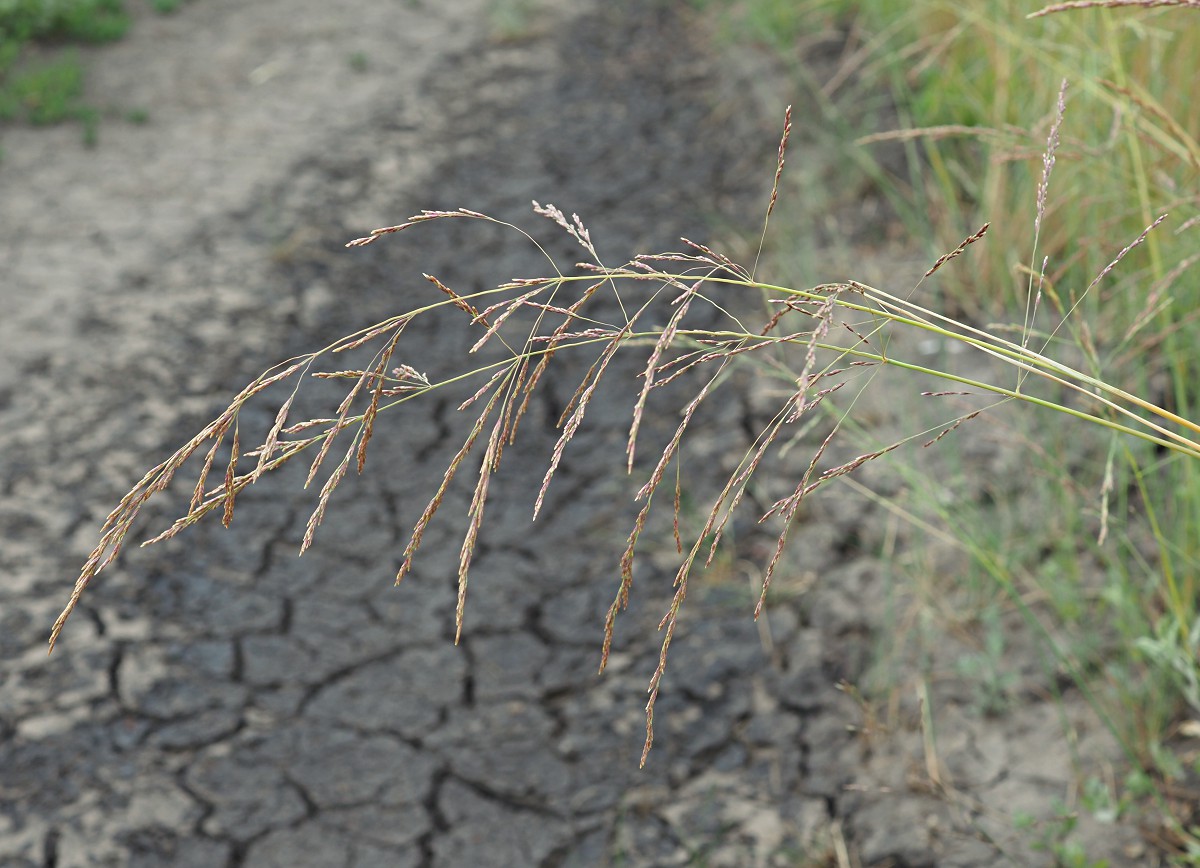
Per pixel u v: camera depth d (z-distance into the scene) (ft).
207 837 8.64
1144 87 11.28
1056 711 8.88
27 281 15.57
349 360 14.28
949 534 10.48
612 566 11.18
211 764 9.21
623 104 21.21
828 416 12.11
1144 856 7.71
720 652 10.07
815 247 15.53
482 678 10.10
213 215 17.40
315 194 18.10
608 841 8.61
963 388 11.96
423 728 9.62
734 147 19.04
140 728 9.45
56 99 20.44
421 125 20.58
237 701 9.77
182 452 3.98
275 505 11.95
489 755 9.37
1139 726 8.43
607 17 25.30
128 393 13.39
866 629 10.01
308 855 8.58
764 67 20.63
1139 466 10.11
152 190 18.15
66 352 14.07
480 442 12.96
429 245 16.88
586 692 9.91
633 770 9.16
